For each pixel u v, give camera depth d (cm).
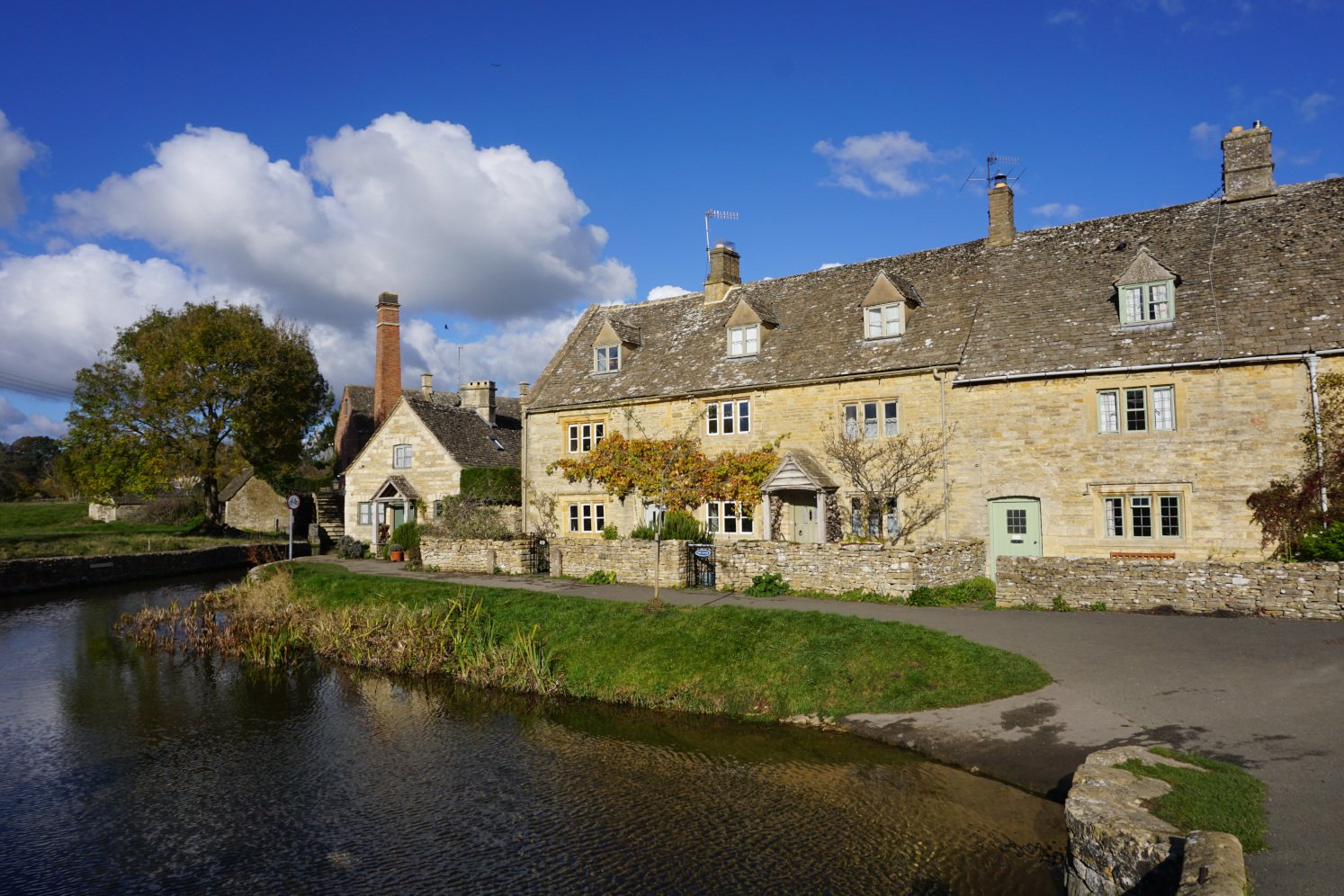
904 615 1820
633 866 959
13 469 9350
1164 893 681
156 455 4731
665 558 2427
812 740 1324
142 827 1146
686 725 1469
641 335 3372
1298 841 729
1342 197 2183
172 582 3734
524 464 3397
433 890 937
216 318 4912
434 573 2942
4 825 1162
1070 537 2195
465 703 1694
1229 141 2380
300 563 3472
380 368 5184
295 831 1112
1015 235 2705
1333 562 1611
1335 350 1869
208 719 1636
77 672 2034
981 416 2336
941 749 1198
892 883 880
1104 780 870
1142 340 2145
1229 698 1173
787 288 3123
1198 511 2038
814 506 2662
